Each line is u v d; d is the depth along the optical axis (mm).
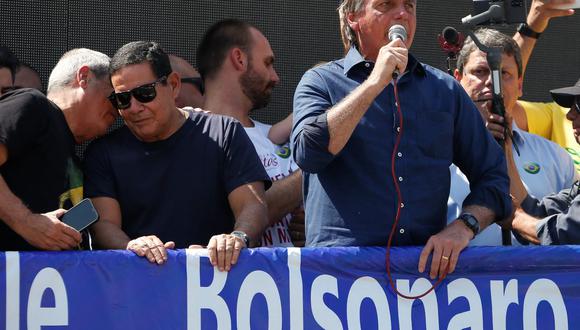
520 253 9258
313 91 9492
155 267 8805
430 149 9367
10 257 8648
